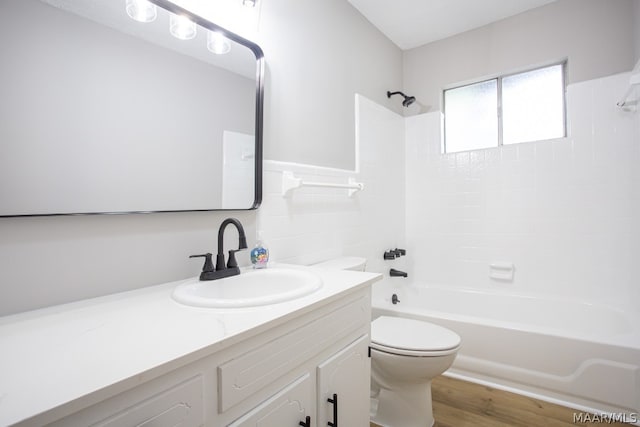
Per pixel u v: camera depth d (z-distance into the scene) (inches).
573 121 88.5
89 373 20.3
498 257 99.3
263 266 53.1
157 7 43.4
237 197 53.9
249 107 55.7
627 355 61.0
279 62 63.4
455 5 90.9
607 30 84.0
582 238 87.6
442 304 103.3
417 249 113.4
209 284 42.6
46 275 34.1
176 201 45.2
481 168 102.1
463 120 109.4
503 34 98.3
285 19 64.9
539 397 69.5
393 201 107.0
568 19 88.8
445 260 108.3
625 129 82.1
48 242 34.3
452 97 111.4
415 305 106.9
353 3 87.7
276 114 62.7
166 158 44.1
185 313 31.7
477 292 98.5
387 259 99.2
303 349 34.9
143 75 41.7
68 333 26.9
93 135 37.0
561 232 90.4
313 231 71.2
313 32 72.6
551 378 67.6
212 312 31.8
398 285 106.0
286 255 64.1
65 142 34.9
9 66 31.3
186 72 46.6
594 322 82.1
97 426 19.3
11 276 31.9
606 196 84.6
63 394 18.1
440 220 109.1
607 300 84.3
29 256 33.0
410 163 114.9
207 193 49.3
